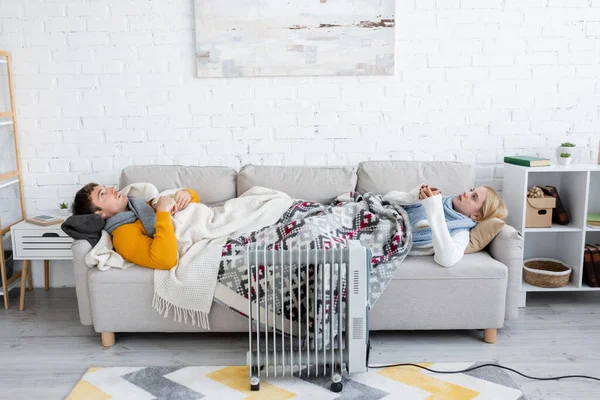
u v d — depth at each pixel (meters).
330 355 2.43
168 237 2.69
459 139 3.56
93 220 2.76
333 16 3.40
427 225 2.88
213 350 2.77
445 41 3.46
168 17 3.42
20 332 3.00
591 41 3.46
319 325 2.46
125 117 3.52
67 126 3.52
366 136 3.55
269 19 3.40
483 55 3.48
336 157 3.57
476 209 2.98
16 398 2.36
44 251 3.24
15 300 3.48
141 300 2.72
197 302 2.67
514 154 3.57
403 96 3.51
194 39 3.44
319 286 2.46
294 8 3.39
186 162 3.57
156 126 3.53
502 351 2.73
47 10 3.41
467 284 2.73
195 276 2.65
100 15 3.42
